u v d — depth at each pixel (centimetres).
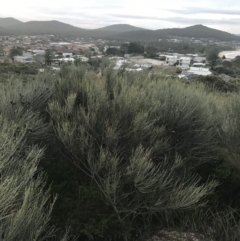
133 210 304
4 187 201
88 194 311
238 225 315
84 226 293
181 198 299
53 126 372
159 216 344
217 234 302
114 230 297
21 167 253
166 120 416
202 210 334
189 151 416
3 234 194
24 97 445
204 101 505
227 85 1335
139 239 311
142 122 348
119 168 318
